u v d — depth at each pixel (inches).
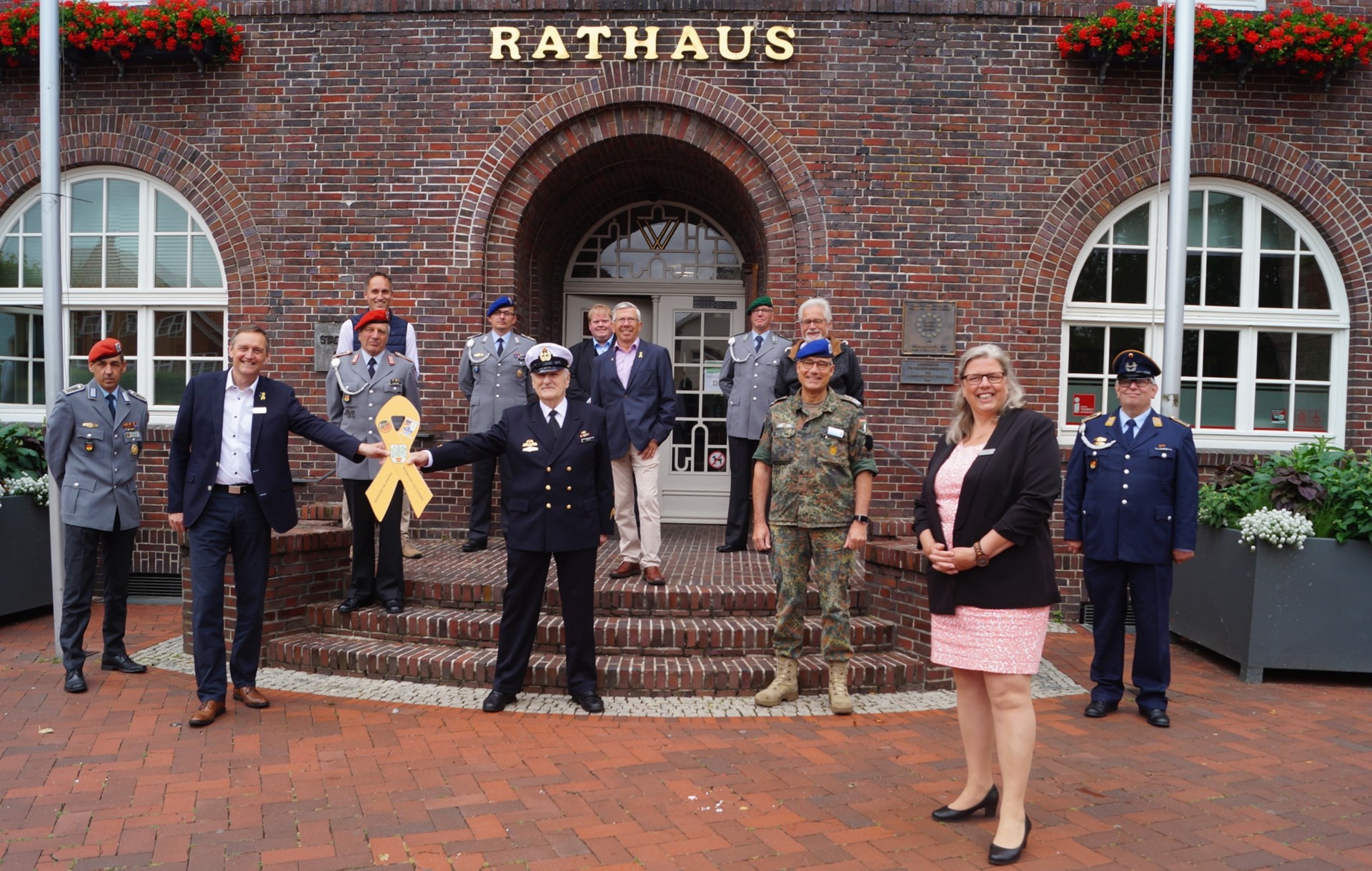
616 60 319.6
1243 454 316.5
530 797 156.3
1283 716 208.1
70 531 216.2
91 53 324.5
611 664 220.5
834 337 290.7
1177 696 224.7
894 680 221.5
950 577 143.2
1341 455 253.0
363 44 323.9
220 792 157.2
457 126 323.3
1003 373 142.8
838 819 149.2
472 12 321.7
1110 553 205.6
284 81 325.4
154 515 327.3
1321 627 232.1
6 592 277.4
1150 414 213.3
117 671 231.6
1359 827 148.6
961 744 185.8
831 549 206.5
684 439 389.7
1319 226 323.3
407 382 249.0
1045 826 147.5
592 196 373.7
